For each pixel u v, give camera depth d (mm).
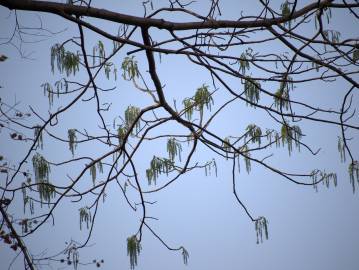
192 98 3664
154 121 3588
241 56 3555
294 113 3436
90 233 3652
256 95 3539
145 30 3402
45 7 3324
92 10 3355
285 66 3436
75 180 3590
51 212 3609
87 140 3682
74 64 3625
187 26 3387
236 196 3576
